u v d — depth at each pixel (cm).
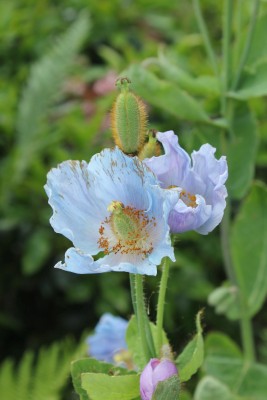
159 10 238
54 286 175
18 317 178
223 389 105
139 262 66
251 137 111
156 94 105
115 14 228
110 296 170
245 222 115
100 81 192
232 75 112
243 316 115
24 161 173
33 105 177
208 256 176
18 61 213
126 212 67
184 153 67
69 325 178
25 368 140
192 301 172
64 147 187
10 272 177
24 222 175
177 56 157
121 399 70
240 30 112
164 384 65
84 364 74
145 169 65
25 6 223
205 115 107
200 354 69
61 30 222
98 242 68
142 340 70
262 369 116
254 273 114
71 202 68
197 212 65
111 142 176
